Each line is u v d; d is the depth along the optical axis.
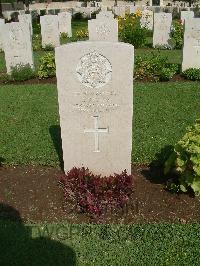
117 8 11.45
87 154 2.12
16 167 2.39
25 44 4.43
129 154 2.10
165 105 3.43
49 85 4.23
